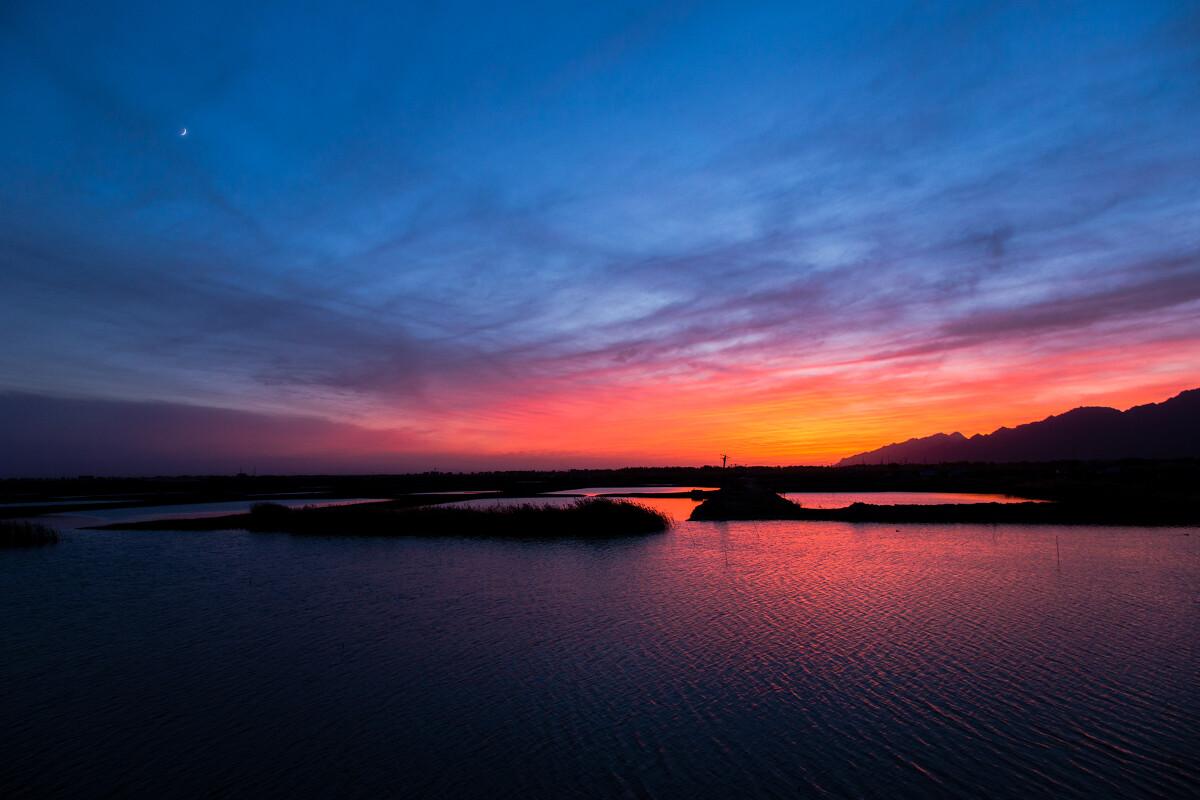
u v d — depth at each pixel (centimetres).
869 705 1032
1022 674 1152
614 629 1520
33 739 966
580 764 861
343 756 898
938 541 2964
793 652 1308
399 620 1647
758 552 2708
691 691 1112
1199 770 801
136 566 2559
